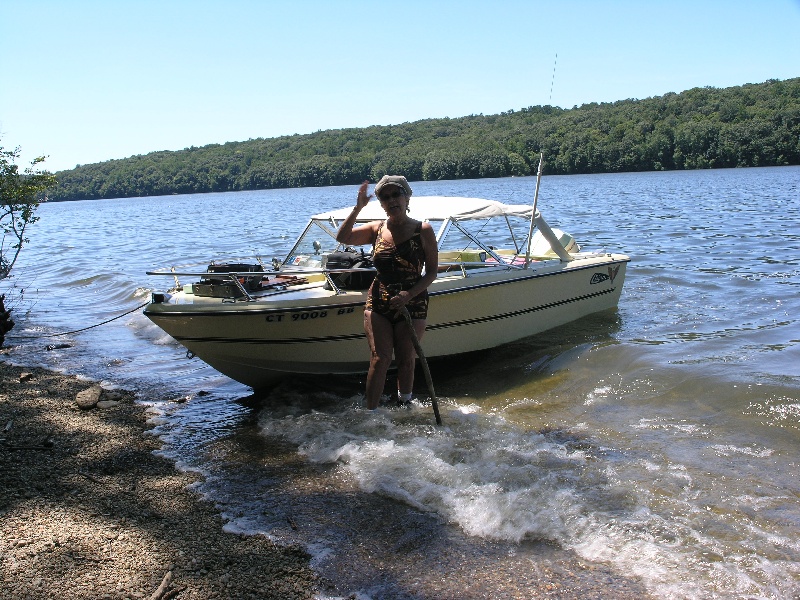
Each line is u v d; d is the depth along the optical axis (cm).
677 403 620
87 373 789
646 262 1424
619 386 669
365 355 700
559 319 863
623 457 513
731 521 418
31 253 2150
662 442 538
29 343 945
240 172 10481
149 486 488
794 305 982
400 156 8644
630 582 363
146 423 616
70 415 635
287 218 3578
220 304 631
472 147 8144
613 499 448
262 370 678
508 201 3719
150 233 2908
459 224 750
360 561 391
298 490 478
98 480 496
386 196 534
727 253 1531
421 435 557
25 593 357
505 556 391
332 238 791
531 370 735
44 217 5238
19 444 562
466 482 474
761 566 371
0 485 483
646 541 398
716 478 473
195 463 529
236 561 391
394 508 447
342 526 429
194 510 452
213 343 642
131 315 1113
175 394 706
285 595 361
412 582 371
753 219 2316
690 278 1215
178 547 405
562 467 498
